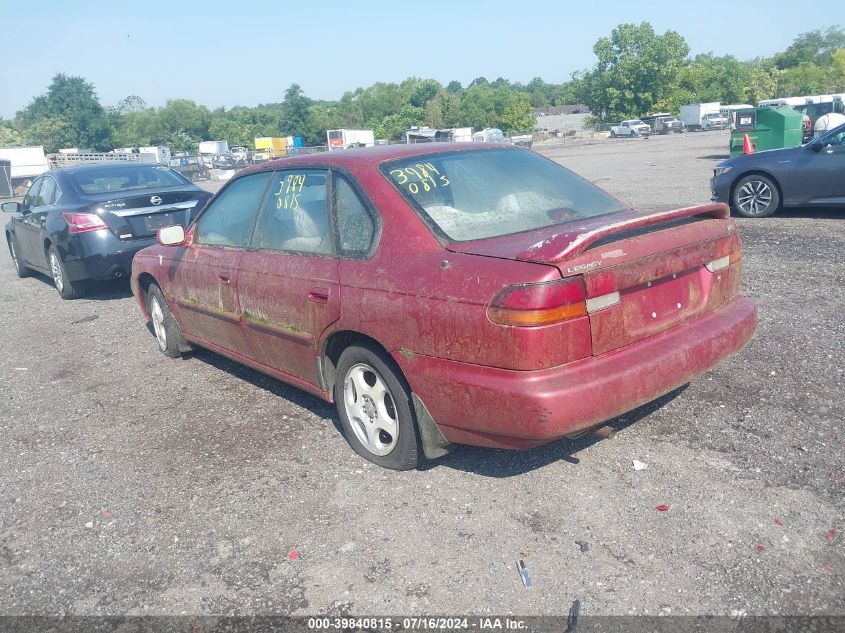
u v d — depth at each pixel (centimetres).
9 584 328
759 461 372
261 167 493
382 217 380
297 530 350
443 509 356
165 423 493
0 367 652
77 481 420
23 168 4509
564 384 309
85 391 573
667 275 351
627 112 8394
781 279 719
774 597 277
